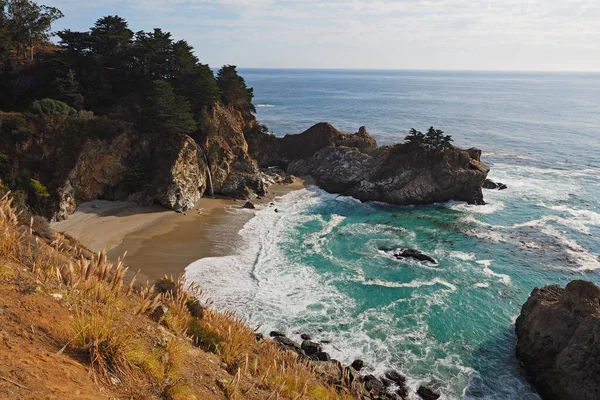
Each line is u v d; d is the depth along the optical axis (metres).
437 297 35.88
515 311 34.06
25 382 5.21
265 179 74.81
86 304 8.20
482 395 25.47
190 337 11.10
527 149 103.50
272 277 38.38
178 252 42.75
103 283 9.70
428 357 28.36
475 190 64.94
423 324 31.98
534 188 72.00
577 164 88.69
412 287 37.50
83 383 5.91
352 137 83.12
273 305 33.56
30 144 49.78
